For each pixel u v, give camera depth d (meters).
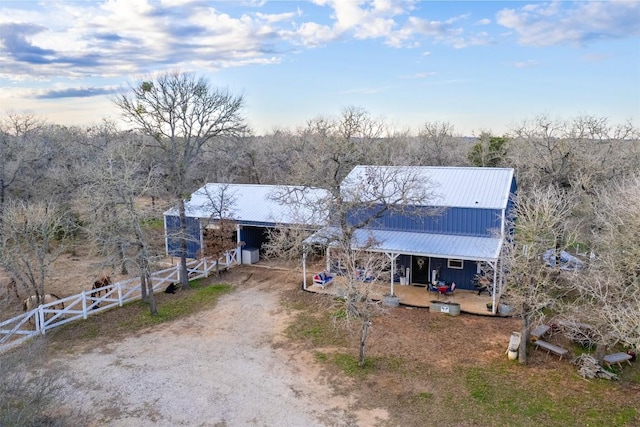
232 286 22.69
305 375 14.01
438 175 23.92
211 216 24.11
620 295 13.62
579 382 13.41
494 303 18.31
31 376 13.61
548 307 17.97
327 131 43.59
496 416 11.78
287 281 23.30
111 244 20.20
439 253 19.12
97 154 29.84
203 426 11.52
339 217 19.72
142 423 11.62
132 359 15.13
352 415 11.95
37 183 29.45
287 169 43.75
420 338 16.41
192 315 18.98
